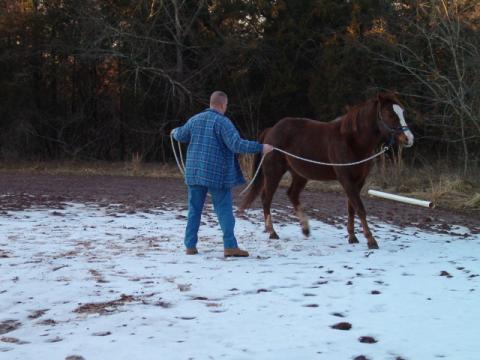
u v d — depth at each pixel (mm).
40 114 27188
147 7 25172
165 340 4145
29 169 23219
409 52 21703
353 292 5461
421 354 3861
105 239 8266
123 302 5137
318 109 24625
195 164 7152
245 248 7863
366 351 3922
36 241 8016
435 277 6082
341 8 24656
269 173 8969
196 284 5750
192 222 7312
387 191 15664
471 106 18797
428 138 22969
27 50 25969
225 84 26297
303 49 25922
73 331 4379
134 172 21672
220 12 24625
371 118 7996
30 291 5480
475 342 4078
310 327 4430
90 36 25328
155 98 26969
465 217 11492
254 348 3979
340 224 10273
